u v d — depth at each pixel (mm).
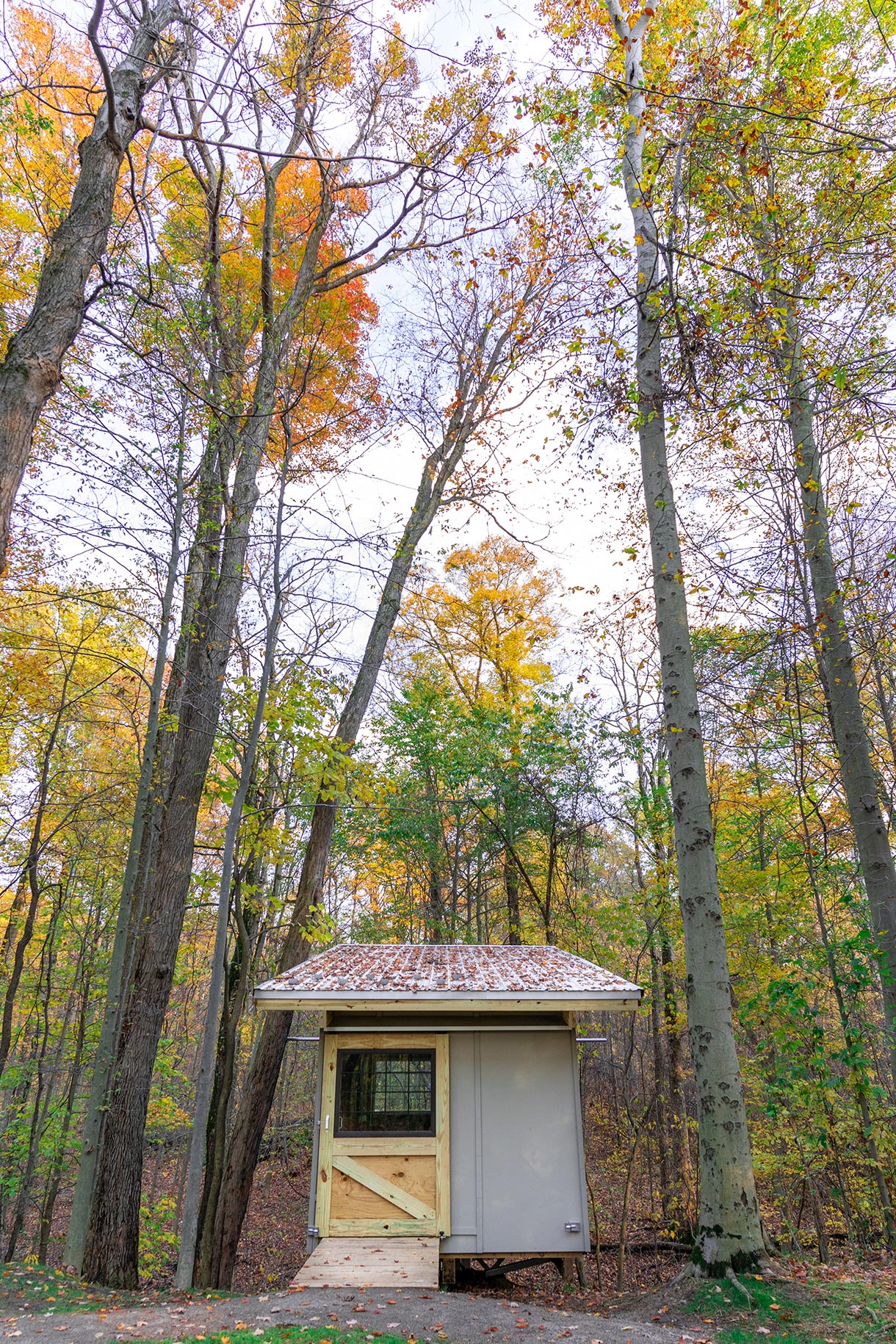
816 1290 5609
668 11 8828
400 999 7613
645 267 7781
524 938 17125
